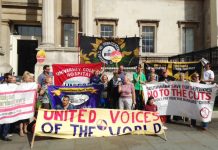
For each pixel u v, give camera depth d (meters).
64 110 10.22
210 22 29.12
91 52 16.31
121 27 29.39
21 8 26.91
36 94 10.88
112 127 10.49
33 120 11.30
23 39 27.50
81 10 25.84
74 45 28.12
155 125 10.61
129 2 29.62
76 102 11.67
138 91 12.84
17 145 9.59
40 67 19.72
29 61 27.58
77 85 11.69
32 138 10.17
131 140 10.00
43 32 22.28
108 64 16.28
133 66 16.22
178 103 12.23
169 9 30.28
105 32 29.27
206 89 11.91
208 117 11.77
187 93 12.11
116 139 10.11
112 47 16.33
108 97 12.36
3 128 10.30
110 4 29.30
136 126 10.62
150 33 30.12
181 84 12.21
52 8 22.56
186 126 12.20
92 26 27.16
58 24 28.03
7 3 26.55
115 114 10.58
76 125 10.26
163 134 10.77
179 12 30.42
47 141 9.96
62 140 10.04
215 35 28.31
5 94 10.12
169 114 12.25
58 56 20.70
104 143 9.65
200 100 11.89
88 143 9.66
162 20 30.12
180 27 30.34
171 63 14.87
